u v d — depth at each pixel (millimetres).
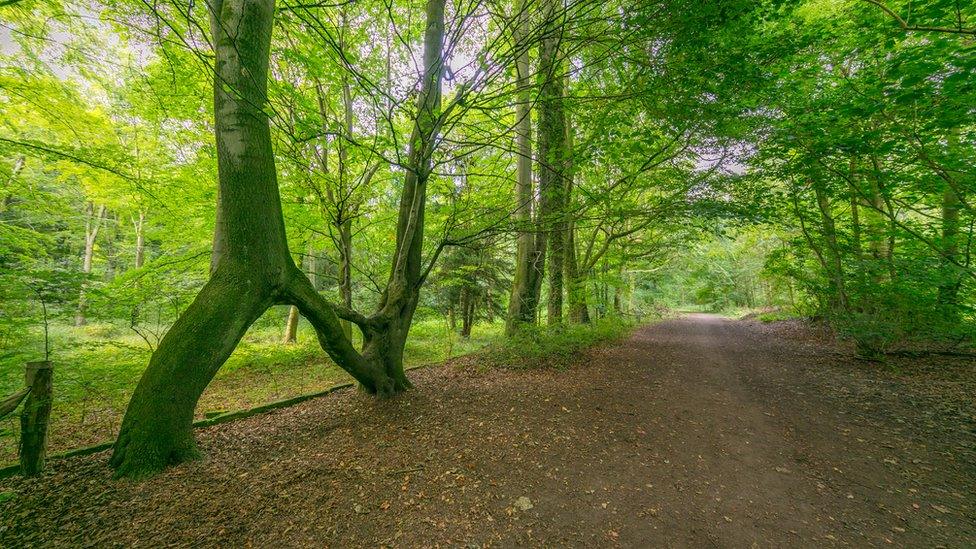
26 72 6293
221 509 2844
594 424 4520
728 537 2584
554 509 2889
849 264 7598
